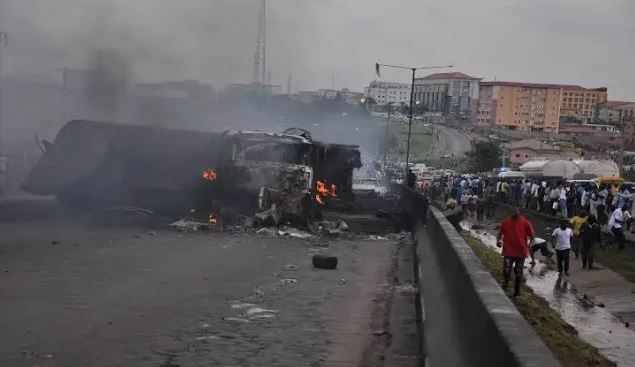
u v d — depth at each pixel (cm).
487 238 2777
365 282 1330
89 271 1248
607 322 1270
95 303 977
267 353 775
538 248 2088
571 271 1917
